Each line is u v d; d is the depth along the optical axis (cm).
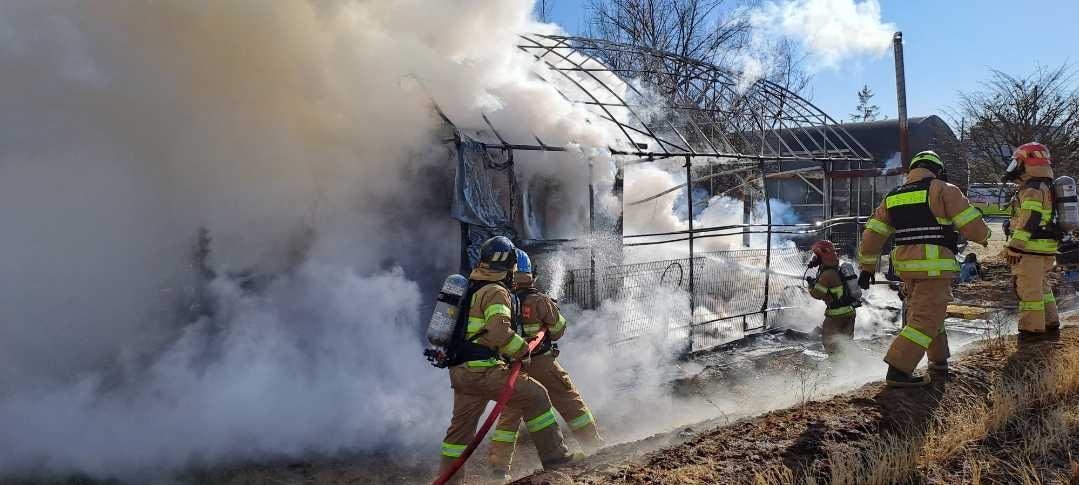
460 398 470
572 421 538
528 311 520
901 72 1106
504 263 478
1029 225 664
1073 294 1155
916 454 407
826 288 805
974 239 516
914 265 534
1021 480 388
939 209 529
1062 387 508
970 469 403
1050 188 672
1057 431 434
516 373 449
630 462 439
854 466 394
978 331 973
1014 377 559
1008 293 1272
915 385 538
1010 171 702
